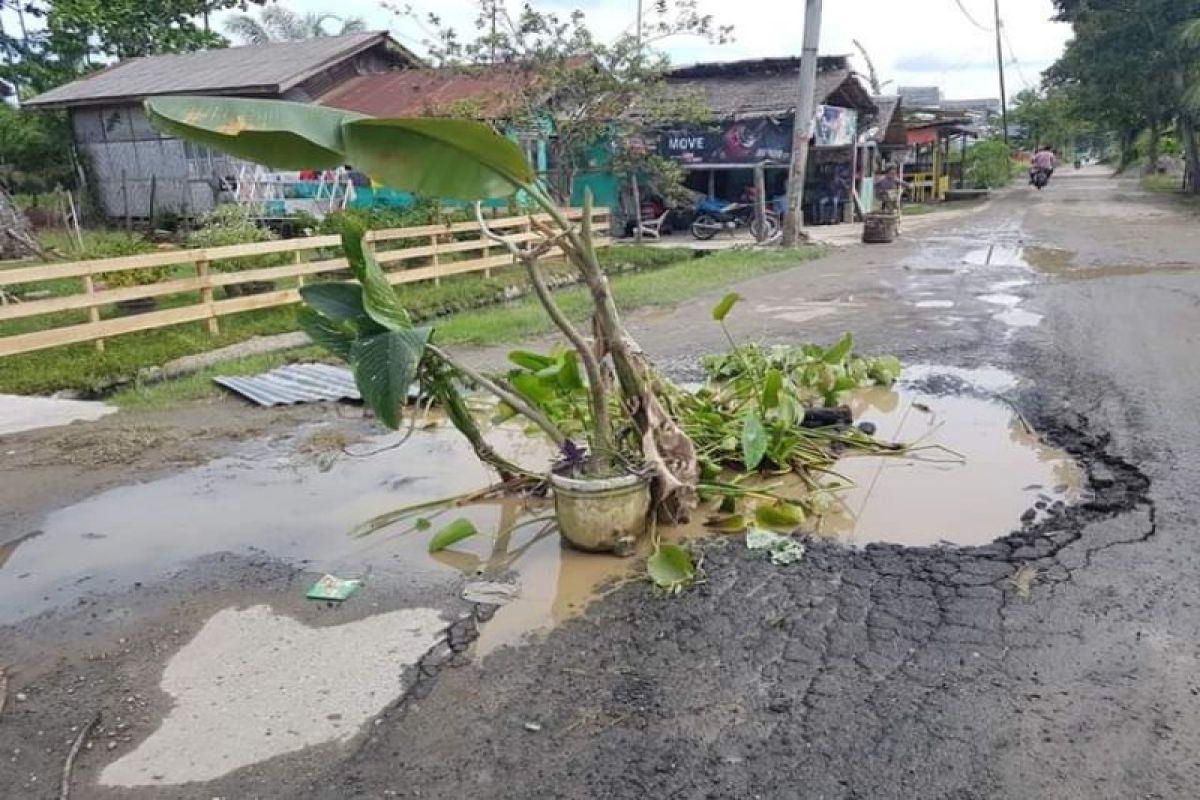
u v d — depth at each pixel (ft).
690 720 8.36
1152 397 17.65
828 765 7.64
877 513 12.96
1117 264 37.42
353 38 67.51
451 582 11.46
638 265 47.91
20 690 9.44
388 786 7.70
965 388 19.33
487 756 8.02
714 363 19.74
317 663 9.69
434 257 37.58
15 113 74.18
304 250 36.52
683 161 59.47
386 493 14.87
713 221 59.41
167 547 13.01
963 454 15.35
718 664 9.25
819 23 48.26
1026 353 21.99
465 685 9.13
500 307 35.94
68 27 80.69
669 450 12.57
